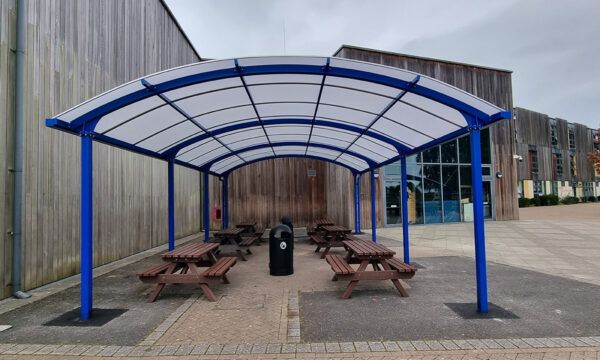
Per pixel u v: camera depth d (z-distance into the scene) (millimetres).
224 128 7102
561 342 3342
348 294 4875
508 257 8070
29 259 5410
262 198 16141
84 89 6953
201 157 9086
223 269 5121
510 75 17953
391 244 10250
